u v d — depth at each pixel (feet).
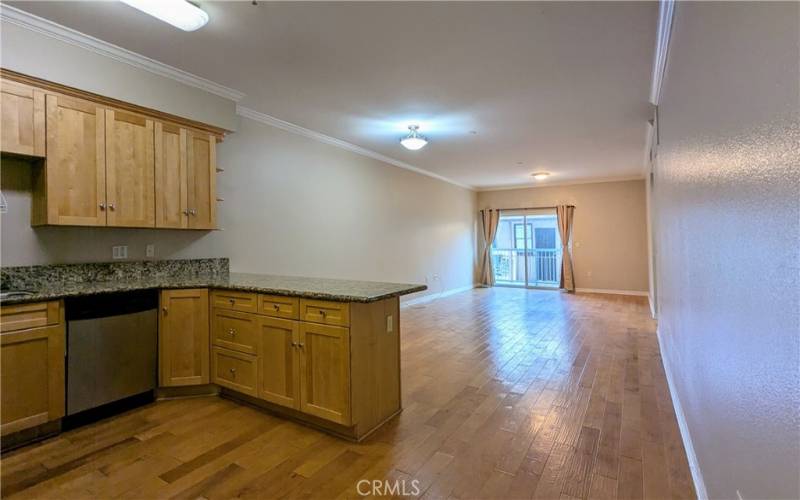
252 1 7.24
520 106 12.68
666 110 9.39
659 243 13.57
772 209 2.98
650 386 10.26
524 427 8.09
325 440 7.61
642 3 7.33
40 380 7.48
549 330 16.63
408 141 14.98
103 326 8.43
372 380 8.08
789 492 2.72
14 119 7.77
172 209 10.30
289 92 11.59
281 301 8.43
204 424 8.26
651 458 6.89
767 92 3.06
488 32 8.32
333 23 8.00
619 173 25.21
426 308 21.97
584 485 6.16
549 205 29.48
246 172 13.21
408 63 9.77
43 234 8.91
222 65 9.87
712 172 4.87
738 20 3.80
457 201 29.04
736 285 3.96
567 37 8.53
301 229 15.34
